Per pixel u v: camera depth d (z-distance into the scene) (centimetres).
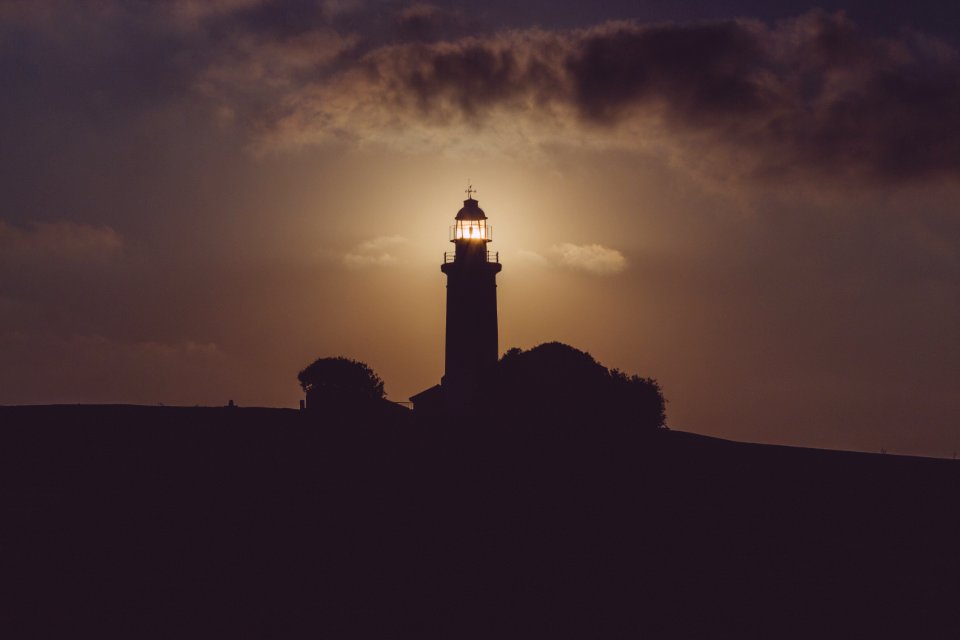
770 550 5062
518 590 4459
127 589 4325
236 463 6656
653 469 6669
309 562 4712
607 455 7025
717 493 6134
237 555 4775
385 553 4866
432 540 5069
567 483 6238
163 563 4641
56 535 4984
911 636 4081
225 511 5462
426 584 4494
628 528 5356
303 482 6131
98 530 5081
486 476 6369
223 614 4100
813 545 5159
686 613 4253
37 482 6112
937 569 4828
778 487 6328
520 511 5606
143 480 6162
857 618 4238
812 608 4334
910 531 5456
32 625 3931
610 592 4462
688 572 4722
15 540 4891
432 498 5816
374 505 5641
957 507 5969
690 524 5462
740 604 4356
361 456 6900
